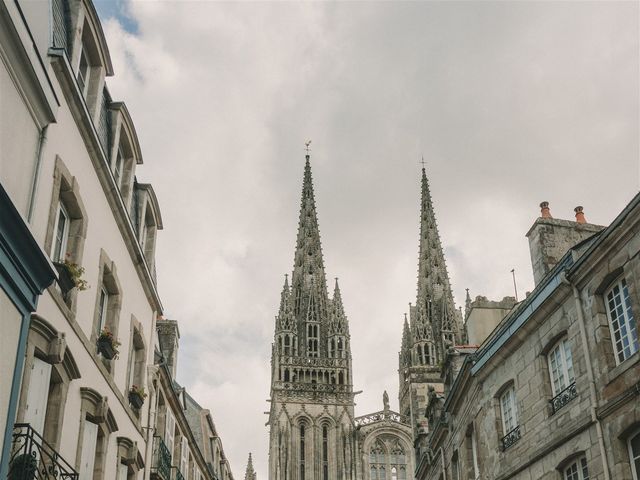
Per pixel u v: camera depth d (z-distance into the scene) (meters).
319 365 120.19
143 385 27.80
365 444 115.50
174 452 38.91
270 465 117.00
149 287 28.55
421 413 105.19
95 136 20.75
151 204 30.55
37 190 15.97
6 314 13.38
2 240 13.02
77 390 19.86
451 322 123.62
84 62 21.89
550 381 24.28
